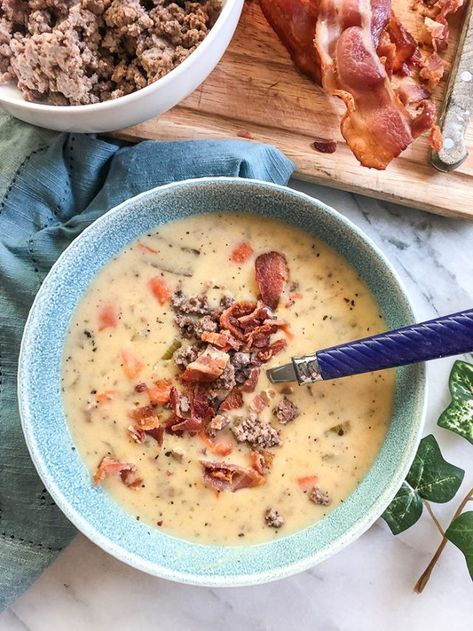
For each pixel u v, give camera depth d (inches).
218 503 11.3
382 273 11.4
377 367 10.6
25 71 11.6
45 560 12.3
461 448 13.1
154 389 11.5
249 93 13.3
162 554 11.2
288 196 11.5
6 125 13.2
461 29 13.5
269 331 11.5
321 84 13.2
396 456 11.1
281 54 13.3
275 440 11.3
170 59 11.6
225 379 11.3
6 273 12.7
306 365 10.9
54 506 12.4
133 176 12.6
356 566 12.9
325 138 13.2
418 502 12.5
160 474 11.4
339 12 12.4
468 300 13.4
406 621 12.8
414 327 10.3
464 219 13.3
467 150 13.1
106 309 11.7
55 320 11.4
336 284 11.8
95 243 11.4
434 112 12.5
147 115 11.9
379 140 12.4
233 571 11.1
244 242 11.9
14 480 12.4
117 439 11.4
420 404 11.0
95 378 11.6
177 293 11.7
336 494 11.4
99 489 11.4
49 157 12.9
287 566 10.9
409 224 13.5
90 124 11.8
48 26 11.8
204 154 12.5
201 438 11.4
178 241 11.9
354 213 13.6
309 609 12.8
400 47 13.2
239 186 11.5
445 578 12.9
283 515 11.3
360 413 11.5
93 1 11.4
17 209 13.0
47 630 12.8
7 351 12.8
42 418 11.3
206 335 11.4
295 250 11.9
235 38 13.3
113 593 12.9
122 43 11.9
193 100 13.2
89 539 12.0
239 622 12.8
